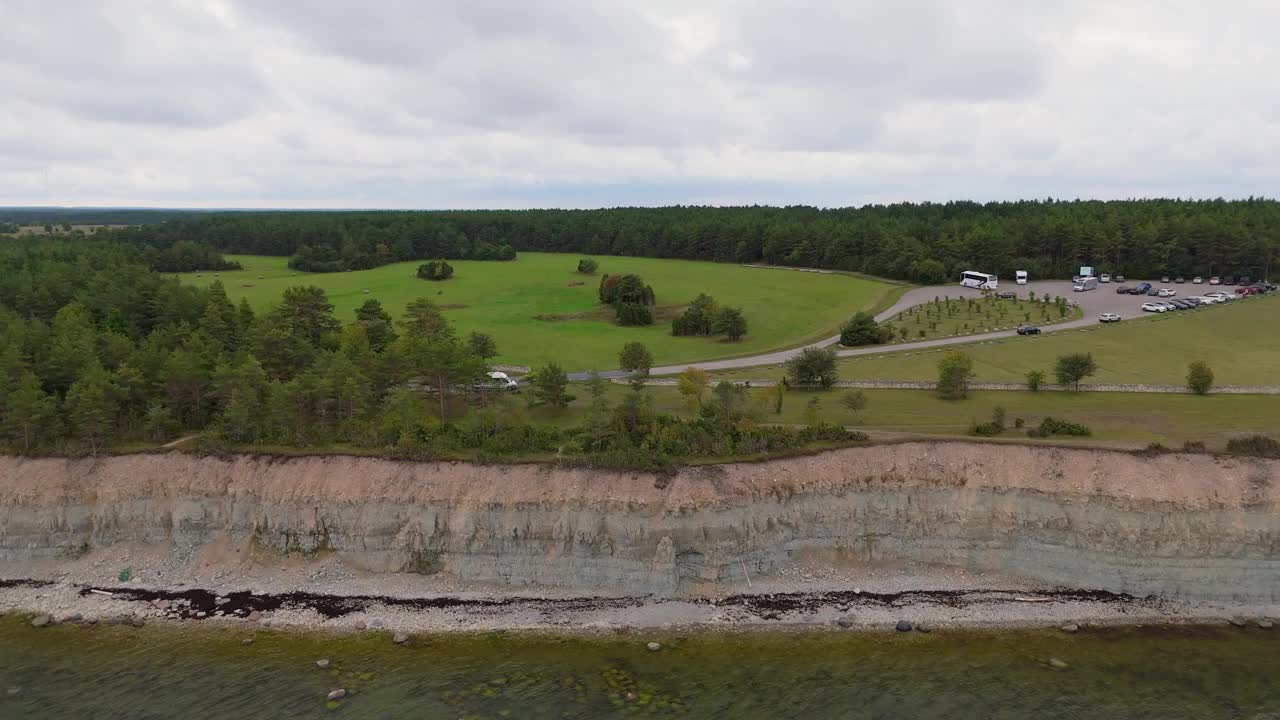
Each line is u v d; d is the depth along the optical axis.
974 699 49.31
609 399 92.31
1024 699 49.28
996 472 65.44
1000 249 185.00
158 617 59.38
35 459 68.94
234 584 63.31
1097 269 181.25
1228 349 113.50
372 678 51.75
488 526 63.88
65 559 66.00
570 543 63.06
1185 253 175.25
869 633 56.88
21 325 86.75
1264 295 152.50
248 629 57.81
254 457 68.56
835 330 141.00
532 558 63.34
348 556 64.94
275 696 49.78
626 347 108.62
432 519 64.56
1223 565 59.84
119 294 104.69
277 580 63.62
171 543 66.69
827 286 184.25
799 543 64.62
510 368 116.44
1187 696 49.56
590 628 57.78
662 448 67.31
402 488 65.81
